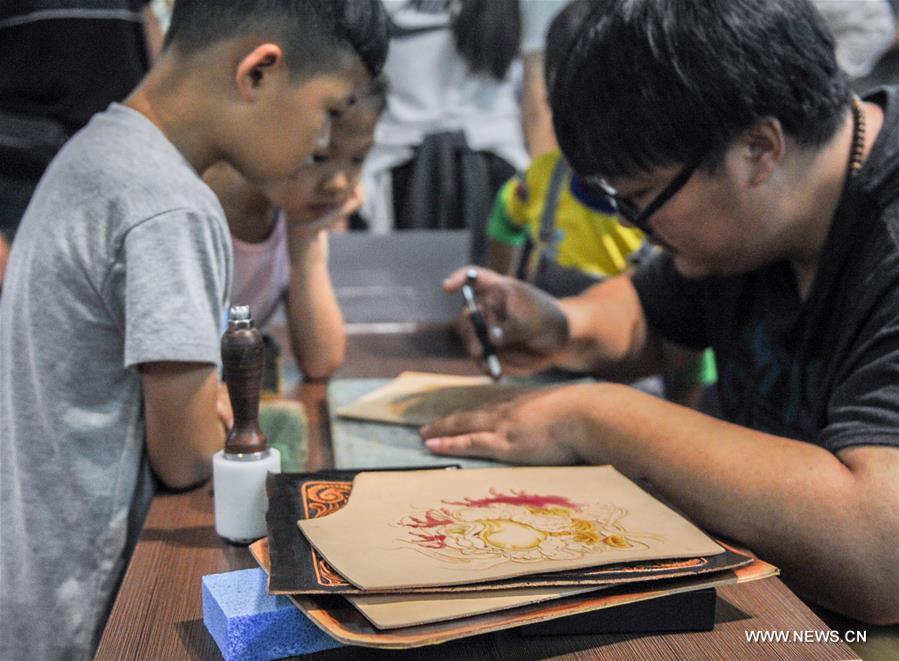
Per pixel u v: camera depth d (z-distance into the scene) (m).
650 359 1.41
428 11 2.23
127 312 0.85
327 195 1.27
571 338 1.32
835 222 0.93
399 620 0.54
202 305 0.87
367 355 1.51
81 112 1.80
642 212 0.94
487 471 0.82
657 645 0.62
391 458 0.93
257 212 1.29
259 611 0.58
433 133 2.31
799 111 0.86
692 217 0.91
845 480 0.73
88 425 0.90
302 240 1.33
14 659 0.91
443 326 1.74
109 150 0.89
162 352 0.84
